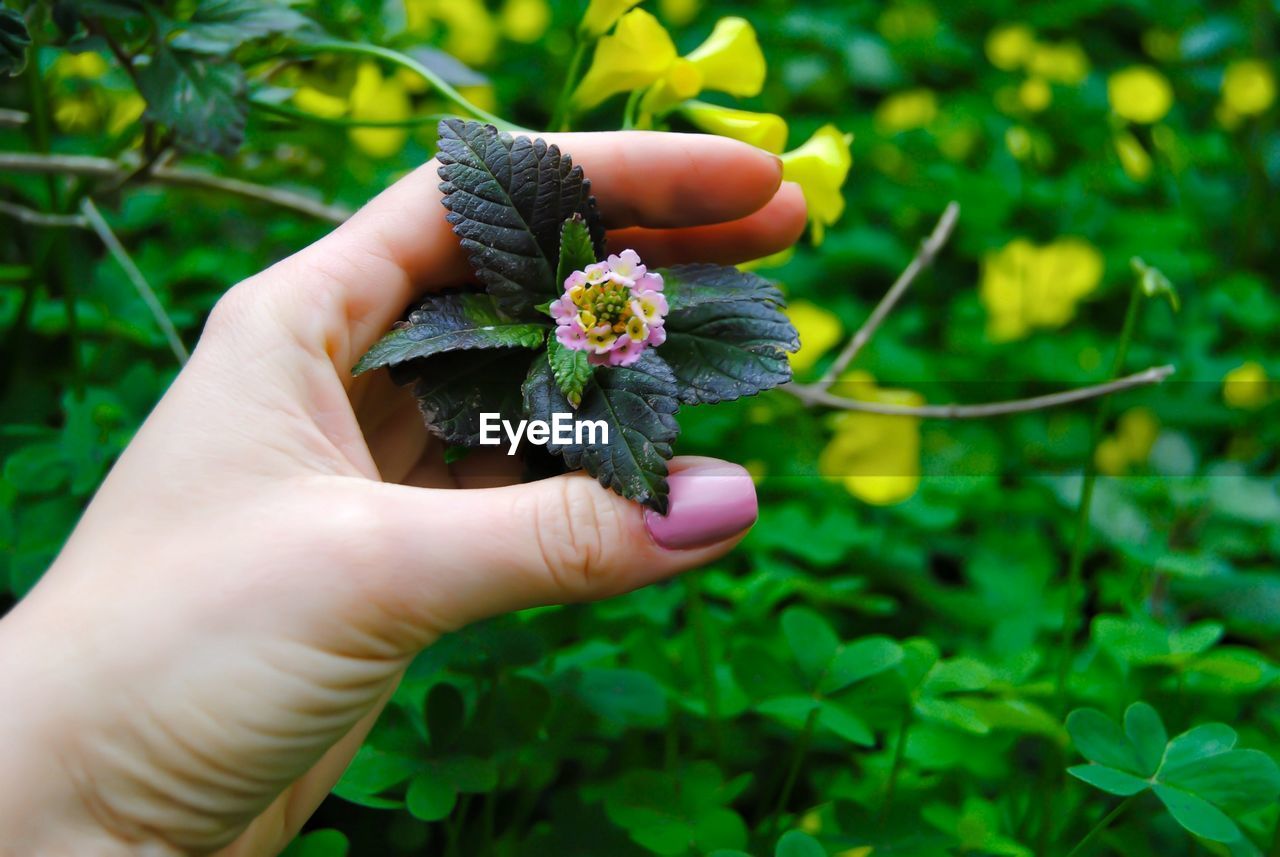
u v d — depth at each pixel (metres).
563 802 0.35
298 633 0.28
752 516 0.29
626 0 0.35
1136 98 0.71
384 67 0.43
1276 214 0.79
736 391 0.30
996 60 0.85
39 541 0.37
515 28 0.74
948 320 0.70
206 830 0.29
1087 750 0.31
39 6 0.36
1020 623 0.42
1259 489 0.48
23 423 0.44
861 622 0.46
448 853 0.35
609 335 0.29
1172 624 0.42
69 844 0.28
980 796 0.37
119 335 0.47
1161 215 0.76
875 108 0.90
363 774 0.33
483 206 0.30
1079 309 0.70
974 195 0.72
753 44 0.36
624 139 0.33
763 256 0.36
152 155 0.38
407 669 0.33
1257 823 0.33
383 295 0.31
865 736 0.33
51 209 0.43
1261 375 0.57
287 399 0.29
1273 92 0.78
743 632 0.39
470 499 0.29
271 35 0.37
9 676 0.27
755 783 0.40
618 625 0.40
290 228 0.50
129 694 0.28
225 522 0.28
